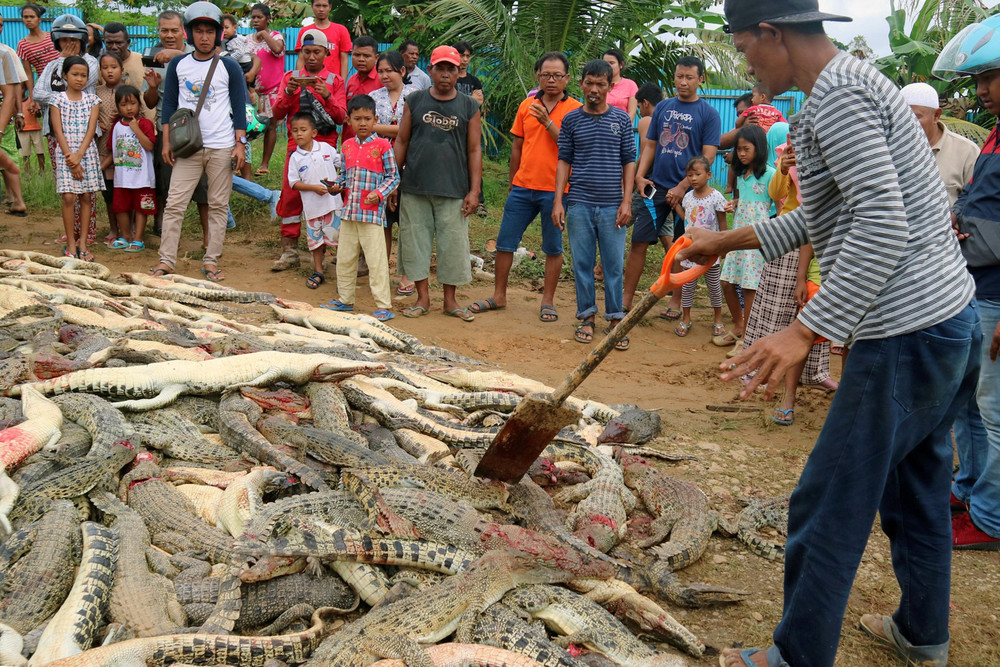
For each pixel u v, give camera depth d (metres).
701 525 4.34
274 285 9.11
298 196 9.52
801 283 6.10
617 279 8.27
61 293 7.03
